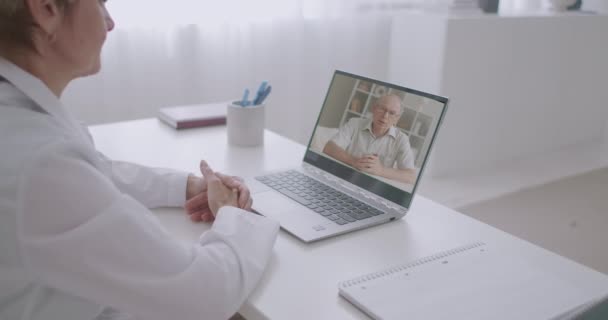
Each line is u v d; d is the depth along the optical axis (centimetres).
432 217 100
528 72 274
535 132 293
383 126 105
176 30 236
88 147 64
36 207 56
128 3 223
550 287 75
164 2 230
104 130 148
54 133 62
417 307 70
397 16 269
